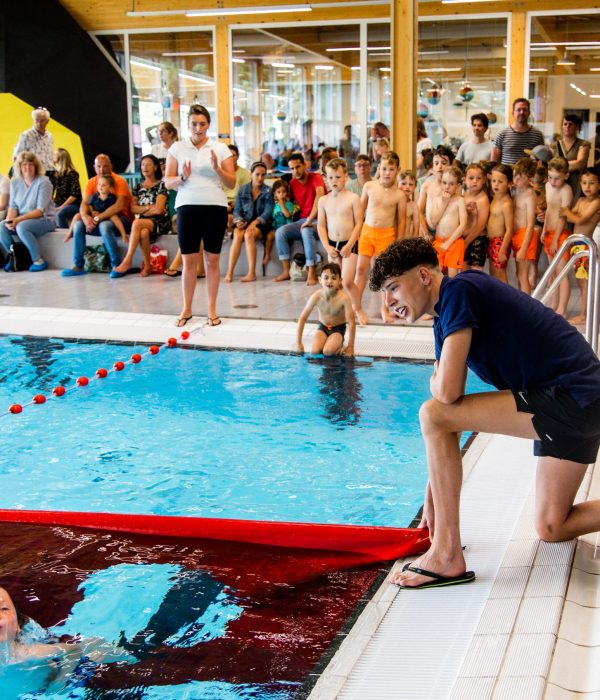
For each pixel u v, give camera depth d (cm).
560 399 244
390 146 794
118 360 619
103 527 332
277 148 1361
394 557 300
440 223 685
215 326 681
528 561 268
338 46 1284
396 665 221
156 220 945
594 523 274
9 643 249
